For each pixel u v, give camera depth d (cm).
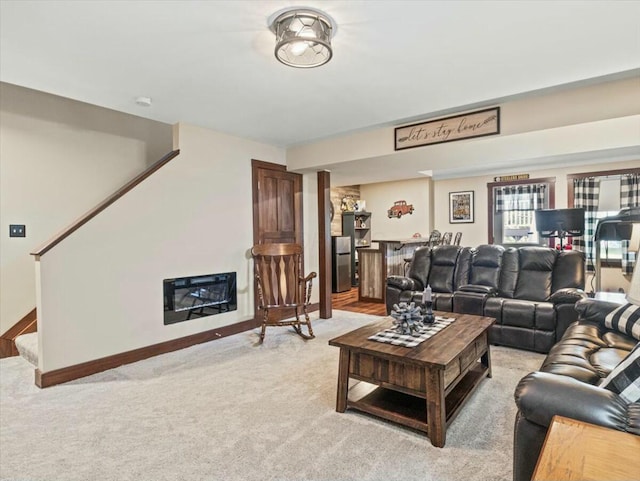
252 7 182
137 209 343
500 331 366
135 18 190
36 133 374
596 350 220
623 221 372
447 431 213
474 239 771
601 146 352
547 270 396
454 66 251
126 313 334
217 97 306
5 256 355
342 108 336
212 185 408
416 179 840
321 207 505
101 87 283
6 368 322
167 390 274
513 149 386
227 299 424
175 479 175
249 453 194
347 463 185
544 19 195
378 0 177
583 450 90
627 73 268
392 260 629
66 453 196
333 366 321
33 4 176
